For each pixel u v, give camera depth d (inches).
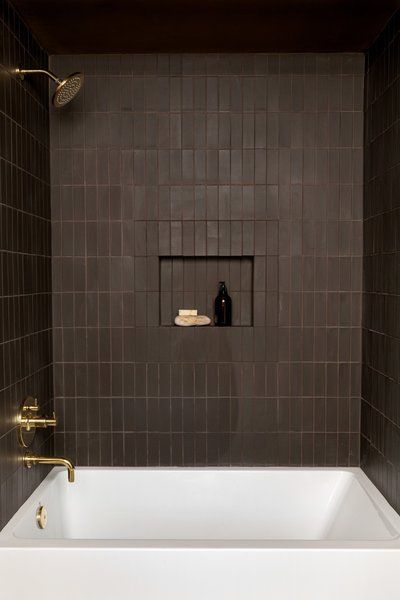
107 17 90.2
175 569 74.1
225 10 88.4
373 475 99.7
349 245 107.4
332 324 108.0
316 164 106.9
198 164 106.9
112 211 107.2
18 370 86.9
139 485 105.4
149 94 106.3
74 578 74.3
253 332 107.9
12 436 83.7
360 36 98.5
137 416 108.7
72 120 106.5
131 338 108.1
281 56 106.2
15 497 84.8
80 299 107.8
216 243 107.4
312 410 108.7
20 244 88.4
